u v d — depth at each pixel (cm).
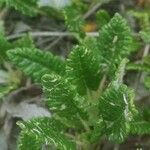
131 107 10
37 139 10
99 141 12
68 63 11
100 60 12
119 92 10
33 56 12
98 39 12
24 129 10
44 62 12
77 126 11
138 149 12
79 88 12
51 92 10
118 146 13
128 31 12
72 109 11
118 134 11
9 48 13
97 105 11
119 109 10
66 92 10
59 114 11
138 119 12
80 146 12
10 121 13
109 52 12
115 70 12
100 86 12
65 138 11
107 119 11
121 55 12
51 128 11
